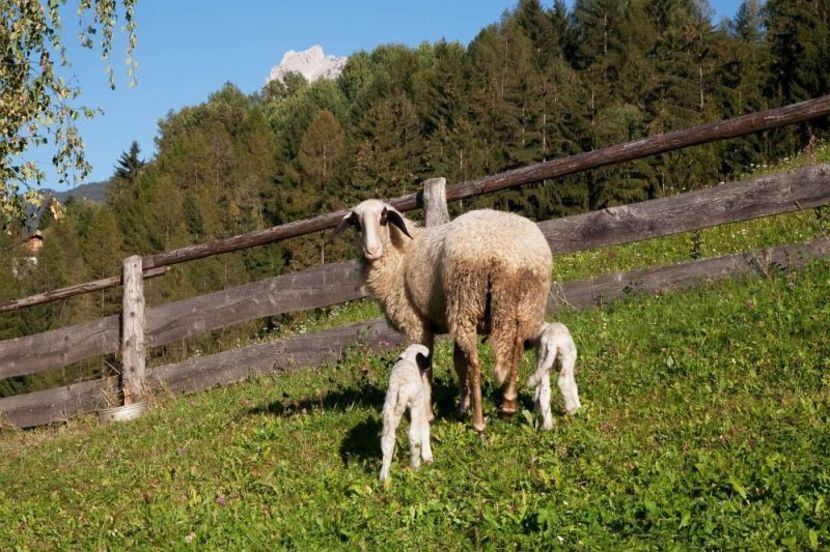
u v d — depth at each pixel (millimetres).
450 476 6027
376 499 5840
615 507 5152
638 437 6223
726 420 6141
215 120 113750
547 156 44750
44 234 68500
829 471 5070
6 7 13602
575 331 9039
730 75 41531
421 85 77438
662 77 45688
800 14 32312
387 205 7594
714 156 29609
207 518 6141
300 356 11516
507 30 84625
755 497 5000
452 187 10523
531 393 7598
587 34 83562
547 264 6758
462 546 5070
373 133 56094
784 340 7453
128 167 99750
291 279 11797
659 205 9602
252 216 63188
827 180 9000
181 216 68125
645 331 8547
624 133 41188
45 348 13680
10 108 13352
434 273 7273
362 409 8195
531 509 5242
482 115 54719
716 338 7879
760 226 12016
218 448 7984
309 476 6672
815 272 8773
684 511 4801
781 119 9039
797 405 6230
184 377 12281
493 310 6598
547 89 49938
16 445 11820
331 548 5270
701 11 83812
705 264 9547
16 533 6852
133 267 12719
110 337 13188
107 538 6277
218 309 12258
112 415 11898
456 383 8328
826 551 4332
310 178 63156
